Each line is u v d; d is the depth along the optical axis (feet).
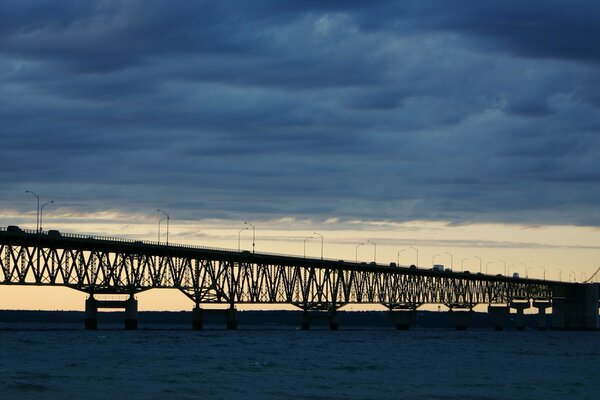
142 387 296.71
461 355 504.84
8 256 596.70
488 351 558.56
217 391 291.79
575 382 352.69
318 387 309.42
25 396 271.49
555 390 323.37
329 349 531.09
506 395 305.12
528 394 309.83
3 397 269.23
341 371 370.32
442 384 331.77
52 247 624.18
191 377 328.49
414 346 602.44
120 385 299.99
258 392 292.40
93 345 496.64
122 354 432.25
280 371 361.10
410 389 312.50
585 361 478.18
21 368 347.36
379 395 294.46
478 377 363.76
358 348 550.77
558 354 541.75
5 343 498.69
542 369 413.80
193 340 588.09
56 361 382.22
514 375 377.91
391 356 476.54
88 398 270.67
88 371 340.80
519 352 554.05
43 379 310.86
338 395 290.97
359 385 319.47
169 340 575.79
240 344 554.46
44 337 582.76
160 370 351.87
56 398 269.03
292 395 288.10
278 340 629.92
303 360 423.23
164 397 276.62
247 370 361.10
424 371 383.45
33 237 601.21
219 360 408.87
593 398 303.89
